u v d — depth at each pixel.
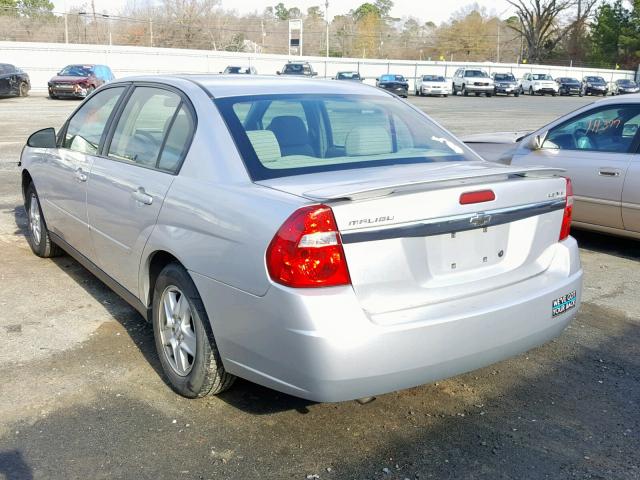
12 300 5.05
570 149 6.88
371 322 2.80
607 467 3.07
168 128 3.85
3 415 3.43
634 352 4.32
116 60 44.44
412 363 2.88
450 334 2.95
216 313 3.17
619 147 6.49
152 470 3.00
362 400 3.52
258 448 3.18
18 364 3.99
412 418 3.46
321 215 2.75
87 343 4.31
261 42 93.69
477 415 3.51
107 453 3.12
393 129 3.93
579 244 7.08
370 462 3.08
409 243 2.94
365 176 3.21
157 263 3.83
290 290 2.77
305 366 2.78
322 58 54.03
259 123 3.55
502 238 3.27
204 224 3.21
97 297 5.14
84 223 4.70
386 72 57.09
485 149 7.71
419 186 2.90
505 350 3.19
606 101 6.71
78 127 5.09
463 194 3.04
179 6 81.06
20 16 68.81
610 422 3.46
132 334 4.45
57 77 30.73
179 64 47.50
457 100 42.06
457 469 3.03
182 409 3.51
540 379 3.93
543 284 3.37
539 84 52.03
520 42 105.50
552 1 84.69
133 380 3.82
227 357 3.19
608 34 79.56
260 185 3.15
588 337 4.56
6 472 2.97
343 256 2.79
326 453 3.14
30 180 6.04
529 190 3.32
